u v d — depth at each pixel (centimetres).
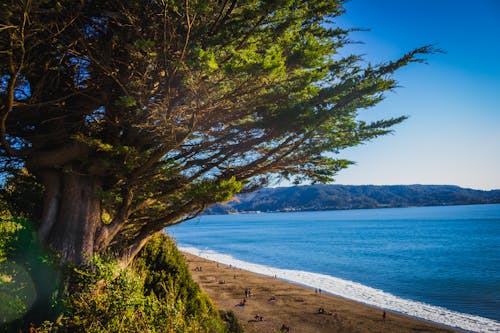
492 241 7238
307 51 446
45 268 538
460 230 10131
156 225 658
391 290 3316
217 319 1155
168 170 539
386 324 2248
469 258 5172
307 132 598
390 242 7925
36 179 665
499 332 2092
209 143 593
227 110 523
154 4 469
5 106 475
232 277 3797
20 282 516
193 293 1024
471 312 2539
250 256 6050
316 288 3334
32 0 368
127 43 489
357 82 545
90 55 469
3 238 504
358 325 2227
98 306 462
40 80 502
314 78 507
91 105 567
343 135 604
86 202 609
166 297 820
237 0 452
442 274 4053
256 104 529
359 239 8775
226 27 487
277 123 549
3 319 469
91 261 548
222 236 11100
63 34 462
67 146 576
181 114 520
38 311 520
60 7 399
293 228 14038
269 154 626
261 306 2633
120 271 528
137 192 662
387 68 538
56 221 590
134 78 530
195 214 635
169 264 1001
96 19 518
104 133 605
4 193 641
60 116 558
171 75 432
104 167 554
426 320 2345
